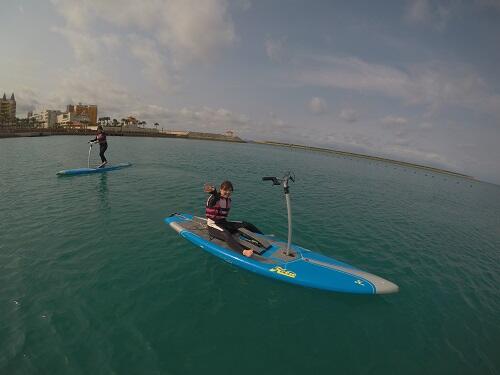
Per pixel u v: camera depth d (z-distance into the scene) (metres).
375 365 4.60
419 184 41.31
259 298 6.02
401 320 5.88
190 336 4.79
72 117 118.31
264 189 18.59
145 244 8.02
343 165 60.09
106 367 4.01
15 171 16.73
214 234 7.79
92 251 7.38
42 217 9.49
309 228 11.20
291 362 4.46
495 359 5.14
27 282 5.82
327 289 6.31
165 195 13.84
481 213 22.91
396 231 12.62
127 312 5.21
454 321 6.17
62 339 4.43
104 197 12.46
